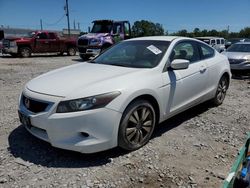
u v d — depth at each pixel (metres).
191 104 5.27
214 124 5.36
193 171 3.67
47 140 3.77
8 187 3.27
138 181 3.41
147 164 3.79
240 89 8.91
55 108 3.64
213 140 4.64
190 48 5.44
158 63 4.59
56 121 3.60
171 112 4.74
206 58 5.81
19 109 4.13
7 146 4.24
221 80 6.31
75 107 3.59
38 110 3.79
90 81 3.95
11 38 20.52
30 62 17.02
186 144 4.45
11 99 6.96
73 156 3.95
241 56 11.42
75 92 3.68
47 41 21.81
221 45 22.19
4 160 3.85
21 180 3.40
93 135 3.64
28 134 4.66
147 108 4.20
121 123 3.84
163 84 4.44
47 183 3.35
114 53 5.23
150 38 5.35
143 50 4.95
